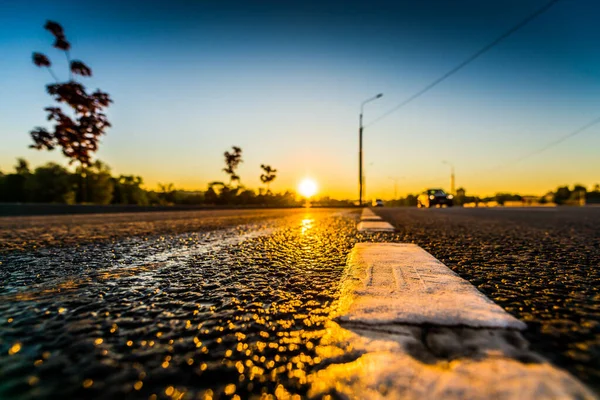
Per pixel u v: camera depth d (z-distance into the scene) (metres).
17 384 0.17
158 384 0.17
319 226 1.24
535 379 0.16
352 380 0.17
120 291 0.35
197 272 0.44
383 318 0.25
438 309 0.26
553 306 0.28
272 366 0.19
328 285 0.37
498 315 0.25
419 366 0.18
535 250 0.60
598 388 0.16
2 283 0.38
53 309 0.29
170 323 0.25
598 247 0.63
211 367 0.19
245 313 0.28
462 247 0.64
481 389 0.15
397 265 0.45
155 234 0.94
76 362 0.19
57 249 0.65
